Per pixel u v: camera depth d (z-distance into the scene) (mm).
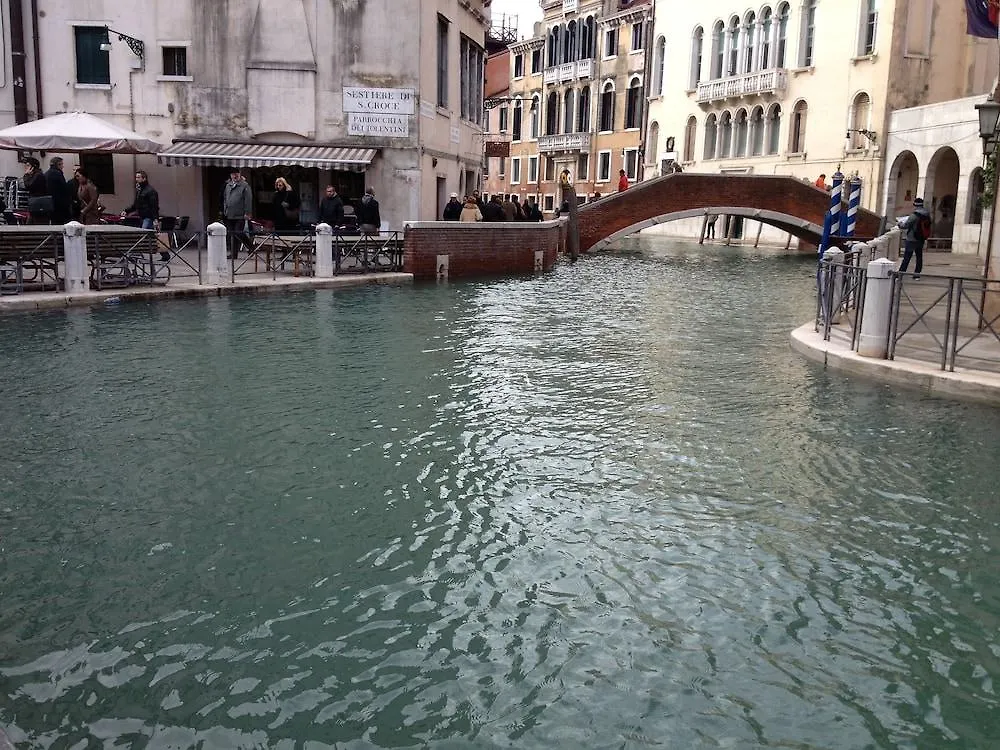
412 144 21359
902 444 7055
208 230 14922
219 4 20562
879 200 34125
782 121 38719
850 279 11062
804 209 30781
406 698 3678
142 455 6520
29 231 12914
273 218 22062
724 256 30812
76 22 20375
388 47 20953
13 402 7844
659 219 30516
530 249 21141
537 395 8508
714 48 42688
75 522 5340
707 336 12219
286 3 20672
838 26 35500
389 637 4137
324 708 3605
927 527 5457
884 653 4070
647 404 8227
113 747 3350
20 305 12438
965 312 12102
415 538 5207
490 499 5816
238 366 9422
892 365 9273
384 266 18609
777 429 7441
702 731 3492
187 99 20828
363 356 10117
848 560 5000
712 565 4914
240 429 7184
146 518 5418
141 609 4352
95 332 11141
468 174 27438
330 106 21094
